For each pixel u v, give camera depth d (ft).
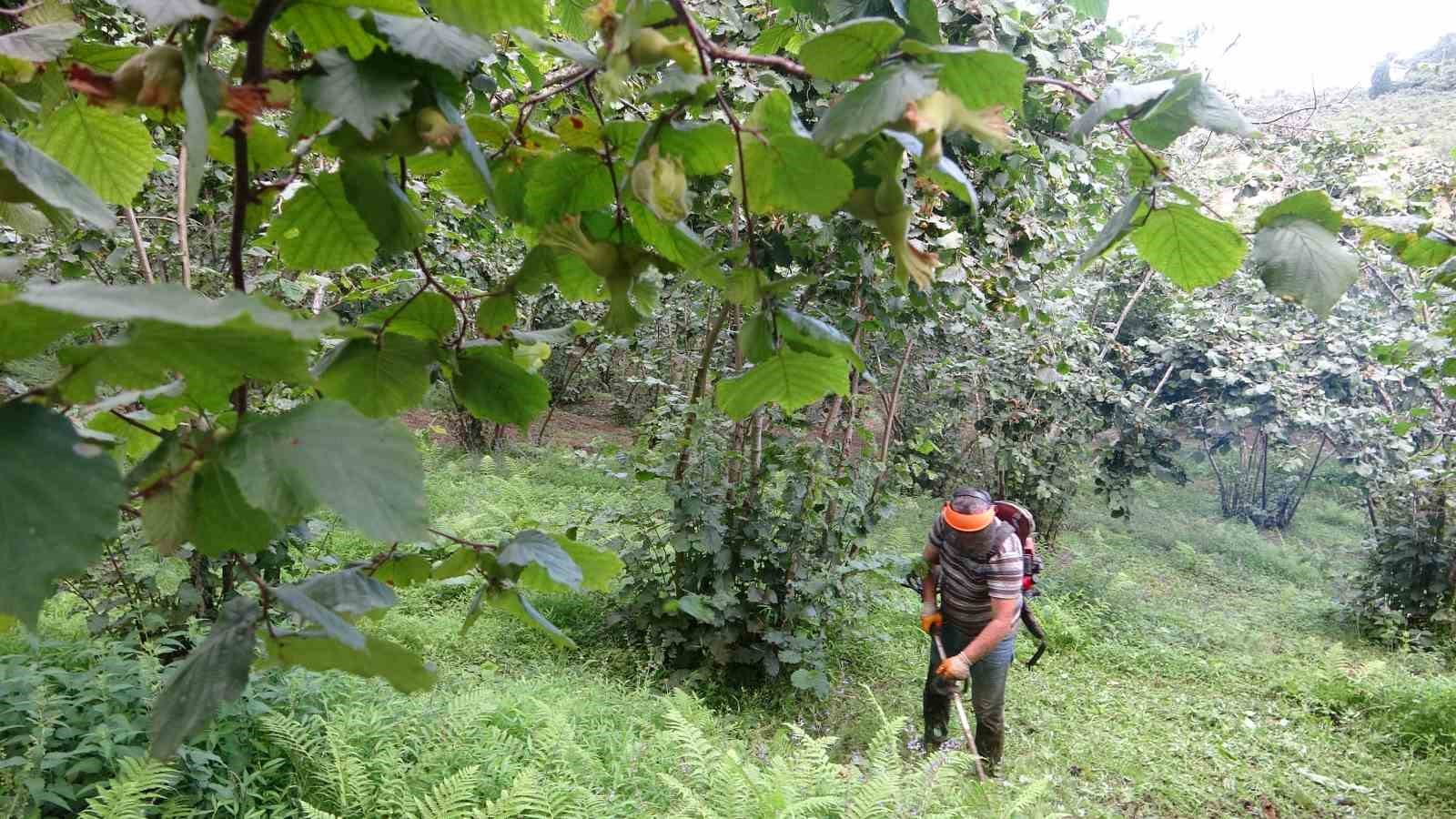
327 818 7.62
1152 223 2.25
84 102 2.47
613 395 44.78
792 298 11.85
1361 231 3.90
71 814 7.40
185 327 1.22
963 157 8.70
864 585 16.53
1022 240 13.75
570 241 2.23
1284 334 25.98
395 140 1.86
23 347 1.18
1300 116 25.26
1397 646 21.62
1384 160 21.11
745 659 14.46
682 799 9.55
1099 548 28.09
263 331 1.22
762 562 14.78
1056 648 19.53
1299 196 2.13
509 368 2.50
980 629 12.51
